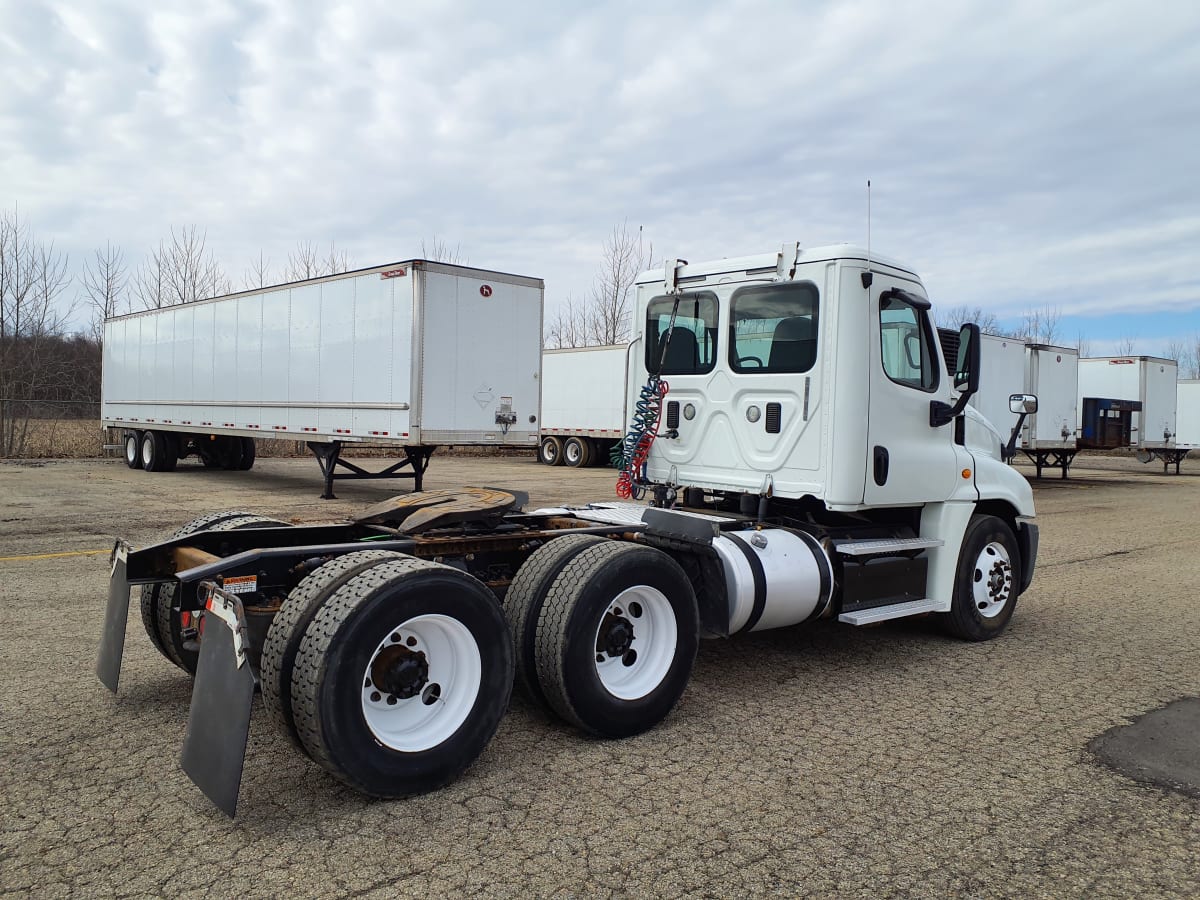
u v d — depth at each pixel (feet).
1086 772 12.87
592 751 13.30
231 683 10.44
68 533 33.71
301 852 9.93
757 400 18.42
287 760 12.64
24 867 9.46
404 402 42.63
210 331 58.03
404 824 10.70
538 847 10.19
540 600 13.46
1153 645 20.45
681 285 19.99
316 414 48.34
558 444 82.94
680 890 9.32
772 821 11.04
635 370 21.18
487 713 12.13
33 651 17.65
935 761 13.17
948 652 19.66
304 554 12.72
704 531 16.16
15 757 12.42
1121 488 71.46
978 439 21.06
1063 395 72.23
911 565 18.83
